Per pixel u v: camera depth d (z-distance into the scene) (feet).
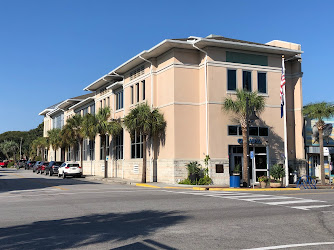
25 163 265.54
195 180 90.99
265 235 29.89
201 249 25.07
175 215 40.19
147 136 104.83
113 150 130.62
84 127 127.95
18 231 31.42
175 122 94.22
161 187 85.35
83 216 39.75
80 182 107.14
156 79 103.71
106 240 27.76
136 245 26.11
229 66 96.07
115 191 72.49
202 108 95.45
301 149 104.99
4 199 58.39
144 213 41.70
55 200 55.88
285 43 110.22
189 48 96.22
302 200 54.80
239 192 71.00
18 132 446.60
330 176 100.68
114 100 131.64
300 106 106.22
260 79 100.58
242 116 88.48
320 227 33.60
